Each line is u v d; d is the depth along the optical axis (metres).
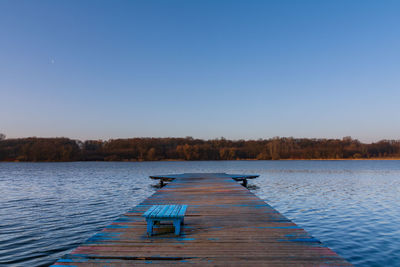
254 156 120.12
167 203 8.12
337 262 3.49
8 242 7.27
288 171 43.91
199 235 4.67
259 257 3.66
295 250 3.93
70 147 104.50
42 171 44.62
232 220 5.80
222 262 3.50
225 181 16.14
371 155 122.19
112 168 55.25
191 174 24.14
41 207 12.39
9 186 21.50
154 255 3.71
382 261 6.20
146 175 34.22
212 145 130.88
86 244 4.18
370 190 19.06
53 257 6.20
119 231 4.91
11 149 104.25
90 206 12.67
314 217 10.55
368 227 9.07
